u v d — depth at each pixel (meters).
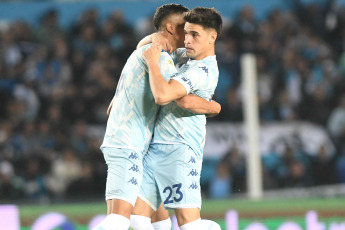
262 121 29.06
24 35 30.98
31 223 17.14
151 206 12.27
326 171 28.50
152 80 11.09
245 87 24.25
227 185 27.25
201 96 11.73
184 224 11.91
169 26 11.85
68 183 26.55
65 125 27.91
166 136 11.94
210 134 28.28
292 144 28.81
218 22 11.73
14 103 28.67
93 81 29.23
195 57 11.79
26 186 26.25
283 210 18.25
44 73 29.80
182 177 11.87
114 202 11.41
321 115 29.81
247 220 18.06
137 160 11.63
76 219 17.39
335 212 18.59
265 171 27.72
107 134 11.77
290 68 31.05
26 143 27.11
